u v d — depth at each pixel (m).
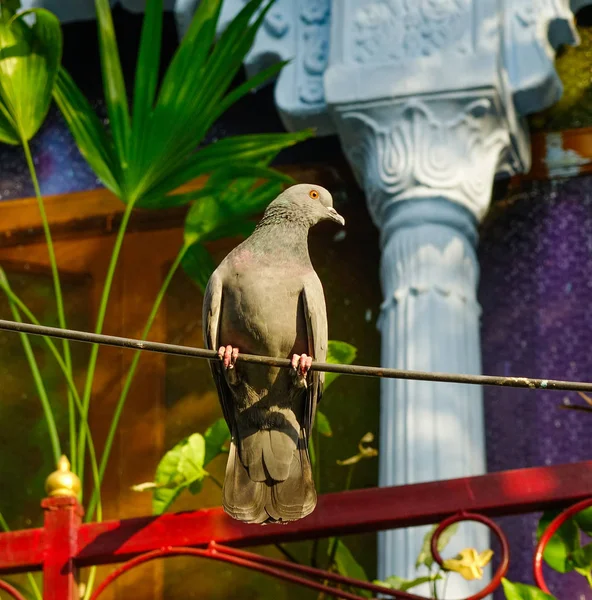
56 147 13.87
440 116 11.77
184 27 13.09
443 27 11.92
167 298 13.12
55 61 10.04
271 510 6.75
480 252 12.52
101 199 13.52
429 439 10.66
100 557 7.71
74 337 5.84
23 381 12.98
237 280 6.95
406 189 11.63
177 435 12.46
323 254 12.91
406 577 10.08
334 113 11.96
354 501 7.68
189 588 11.78
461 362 11.09
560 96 12.20
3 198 13.75
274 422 7.00
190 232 10.53
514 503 7.50
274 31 12.66
